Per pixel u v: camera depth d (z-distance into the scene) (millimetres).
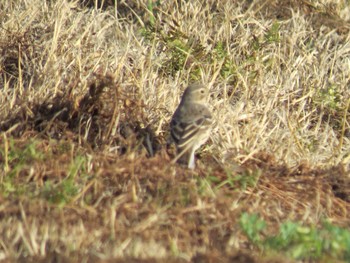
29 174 13016
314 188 13812
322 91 17125
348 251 11414
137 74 16531
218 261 11227
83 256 11211
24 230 11578
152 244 11469
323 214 13242
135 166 13062
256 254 11539
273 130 15594
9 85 16578
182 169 13188
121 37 17938
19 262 11109
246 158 14430
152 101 15656
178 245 11719
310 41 18812
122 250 11367
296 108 16891
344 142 16281
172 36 17984
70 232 11633
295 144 15469
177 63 17328
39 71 16219
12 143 13453
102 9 19484
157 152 13672
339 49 18672
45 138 14172
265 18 19672
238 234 12031
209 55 17641
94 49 17016
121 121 14586
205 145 14797
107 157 13578
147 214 12156
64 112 14500
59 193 12438
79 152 13688
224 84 16625
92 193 12680
